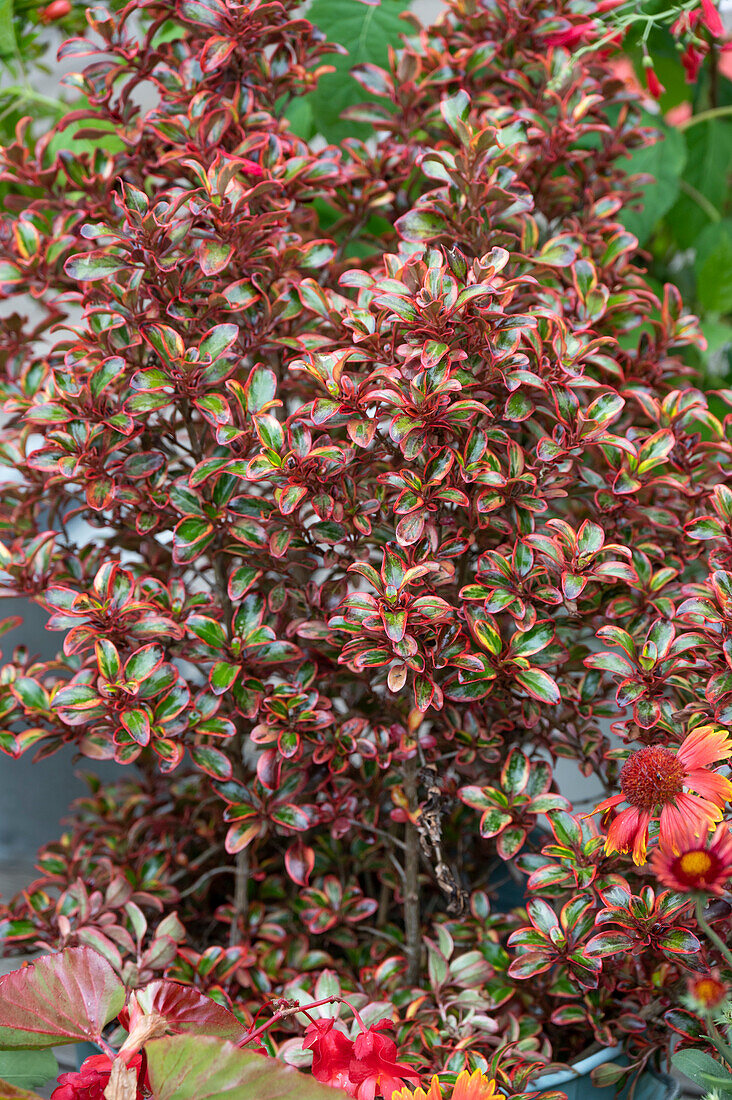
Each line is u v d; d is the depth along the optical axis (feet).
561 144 3.58
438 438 3.30
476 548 3.44
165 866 3.71
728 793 2.96
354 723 3.43
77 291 3.61
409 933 3.51
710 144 4.91
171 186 3.69
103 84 3.51
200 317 3.36
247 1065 2.81
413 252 3.35
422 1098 2.89
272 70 3.56
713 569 3.25
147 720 3.24
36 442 4.29
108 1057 2.95
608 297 3.51
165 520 3.51
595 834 3.26
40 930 3.51
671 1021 3.20
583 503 3.77
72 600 3.34
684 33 3.75
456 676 3.33
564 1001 3.48
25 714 3.43
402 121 3.67
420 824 3.39
